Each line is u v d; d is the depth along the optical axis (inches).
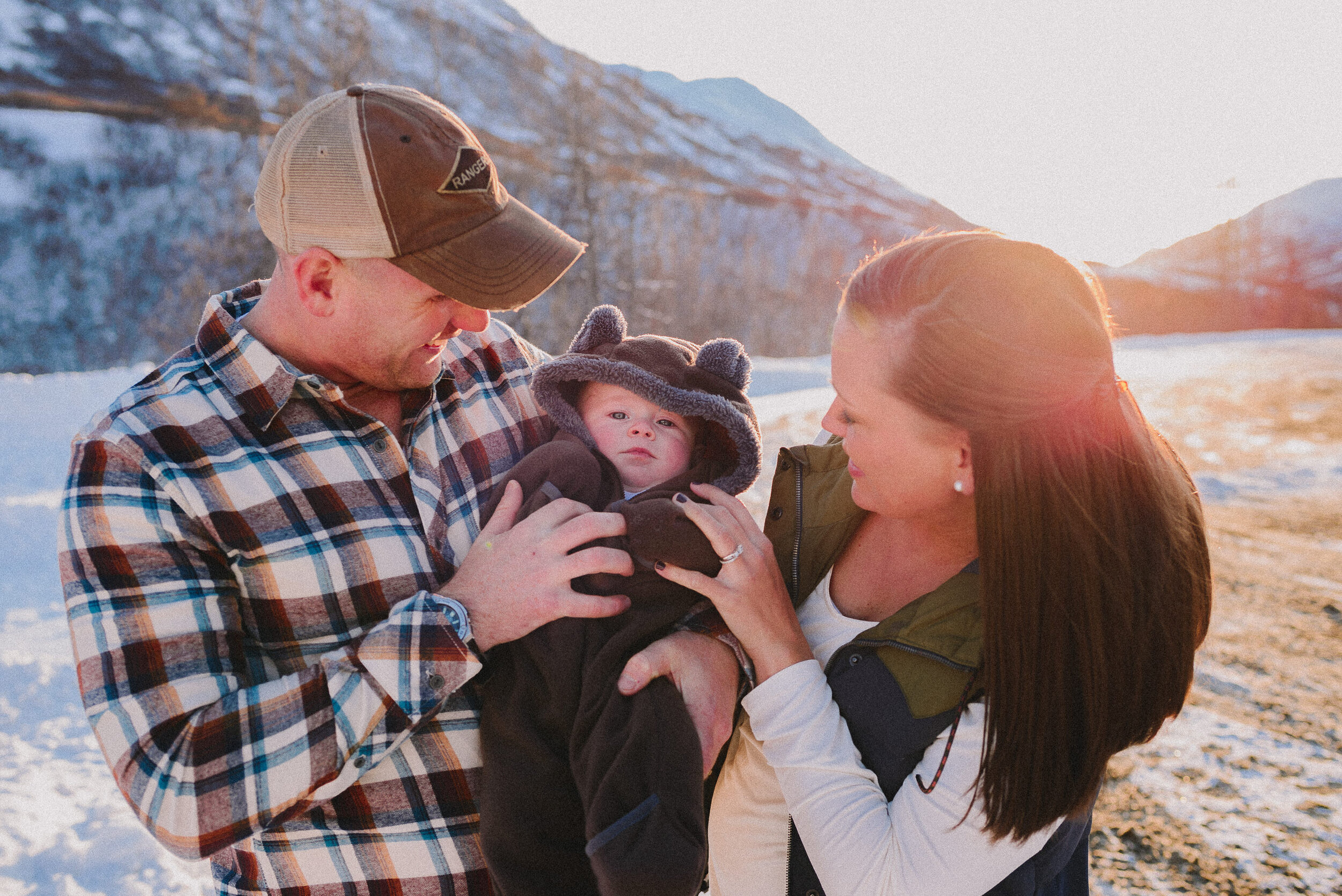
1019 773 47.9
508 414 74.9
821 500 64.4
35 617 227.9
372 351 61.1
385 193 56.1
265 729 52.9
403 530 62.5
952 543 56.2
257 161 2028.8
